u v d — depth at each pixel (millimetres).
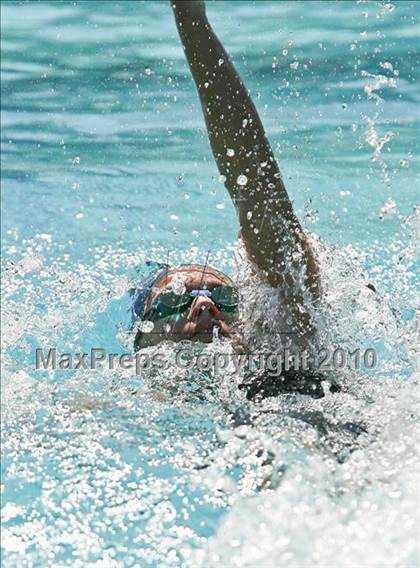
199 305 12867
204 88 11961
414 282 16234
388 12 27766
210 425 11617
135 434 11383
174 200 19891
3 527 9562
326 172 20109
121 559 9055
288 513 9641
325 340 13047
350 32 26531
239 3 29375
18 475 10430
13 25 28734
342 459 10656
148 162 21328
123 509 9812
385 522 9398
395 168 20188
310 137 21297
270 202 12211
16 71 25484
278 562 8852
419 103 22438
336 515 9562
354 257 16953
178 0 11859
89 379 13070
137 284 14797
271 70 24250
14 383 12820
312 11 28453
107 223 19078
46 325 14836
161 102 23812
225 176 12156
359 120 21797
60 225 18969
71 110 23578
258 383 12602
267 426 11516
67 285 16391
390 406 11992
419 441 11039
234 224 19016
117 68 25484
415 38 25828
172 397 12469
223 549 9125
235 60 24969
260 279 12766
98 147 21922
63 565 8977
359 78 23703
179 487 10188
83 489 10180
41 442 11180
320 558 8867
